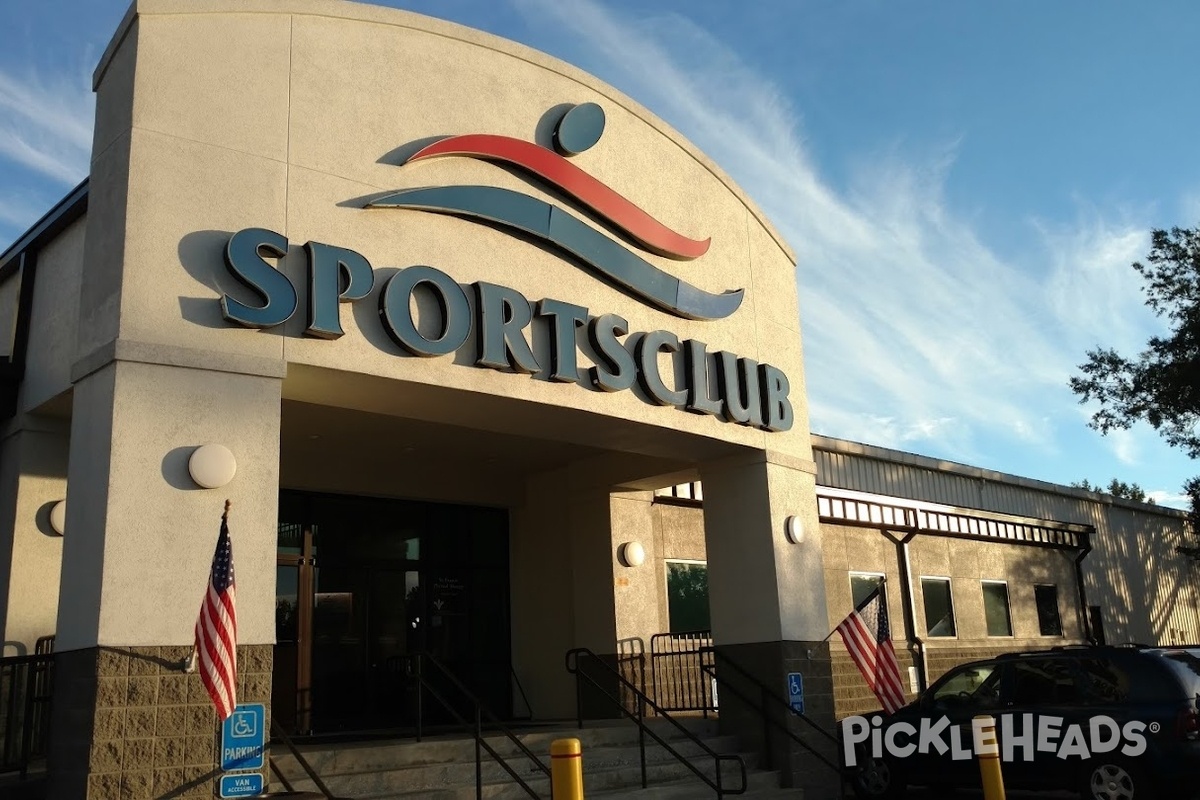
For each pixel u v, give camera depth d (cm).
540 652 1529
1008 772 1102
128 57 846
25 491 951
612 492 1499
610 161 1166
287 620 1328
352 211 912
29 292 1028
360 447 1385
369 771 948
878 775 1218
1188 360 2650
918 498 2008
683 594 1592
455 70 1026
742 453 1280
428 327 934
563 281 1065
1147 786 991
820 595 1306
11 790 768
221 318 817
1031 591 2189
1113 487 6744
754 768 1209
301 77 911
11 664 822
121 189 811
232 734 753
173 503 767
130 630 730
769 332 1330
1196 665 1041
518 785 980
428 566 1488
